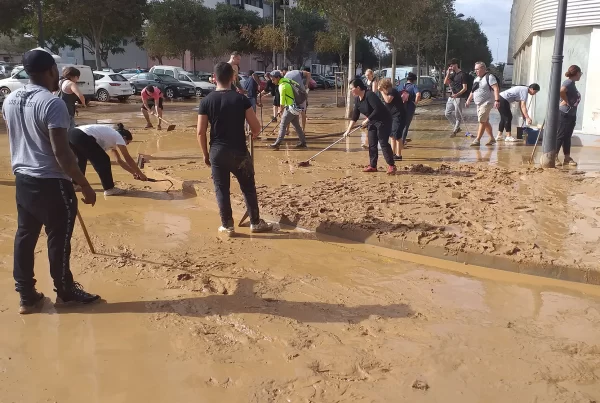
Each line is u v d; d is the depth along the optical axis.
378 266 5.44
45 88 4.07
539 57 15.51
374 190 8.11
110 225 6.71
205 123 6.05
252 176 6.30
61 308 4.42
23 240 4.21
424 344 3.84
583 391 3.29
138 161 10.23
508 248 5.48
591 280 5.02
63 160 3.96
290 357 3.66
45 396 3.25
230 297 4.63
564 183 8.45
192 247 5.93
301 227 6.59
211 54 48.84
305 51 56.56
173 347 3.81
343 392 3.28
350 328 4.09
